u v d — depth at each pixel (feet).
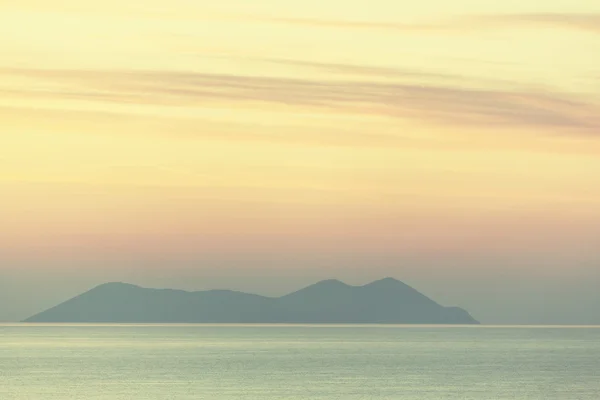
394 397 599.57
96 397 594.65
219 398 588.09
